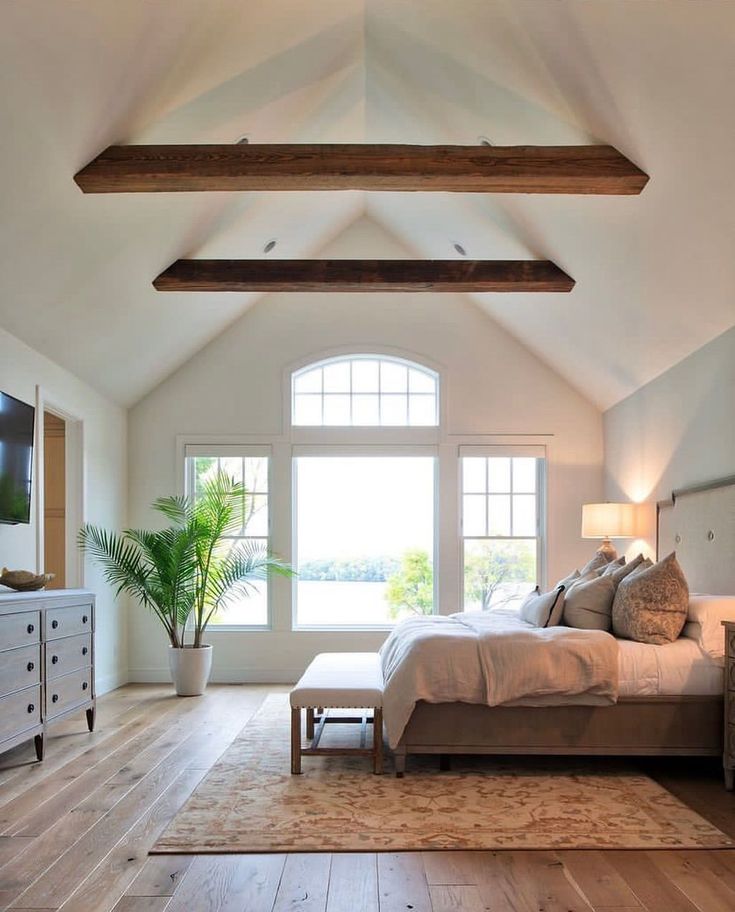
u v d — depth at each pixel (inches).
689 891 107.4
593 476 290.7
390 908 102.3
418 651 161.0
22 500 191.2
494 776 161.8
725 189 148.4
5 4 112.7
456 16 156.9
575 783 157.0
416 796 147.7
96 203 170.2
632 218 175.9
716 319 190.4
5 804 143.8
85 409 248.5
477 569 293.9
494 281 221.3
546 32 142.5
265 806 141.6
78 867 115.3
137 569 257.4
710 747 160.2
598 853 121.1
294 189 165.6
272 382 293.0
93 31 127.2
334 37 179.8
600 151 159.5
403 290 226.7
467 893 106.7
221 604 287.3
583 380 278.8
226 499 279.4
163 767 168.6
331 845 123.3
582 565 287.6
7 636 156.6
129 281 211.5
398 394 299.1
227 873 113.3
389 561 504.1
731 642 152.3
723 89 127.0
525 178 159.9
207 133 182.2
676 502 218.8
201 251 232.8
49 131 140.8
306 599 503.5
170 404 292.5
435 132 212.4
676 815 137.3
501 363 293.6
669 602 165.6
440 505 289.6
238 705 239.3
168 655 272.1
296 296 295.7
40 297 188.1
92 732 202.5
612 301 216.4
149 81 148.6
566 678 157.2
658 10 121.0
